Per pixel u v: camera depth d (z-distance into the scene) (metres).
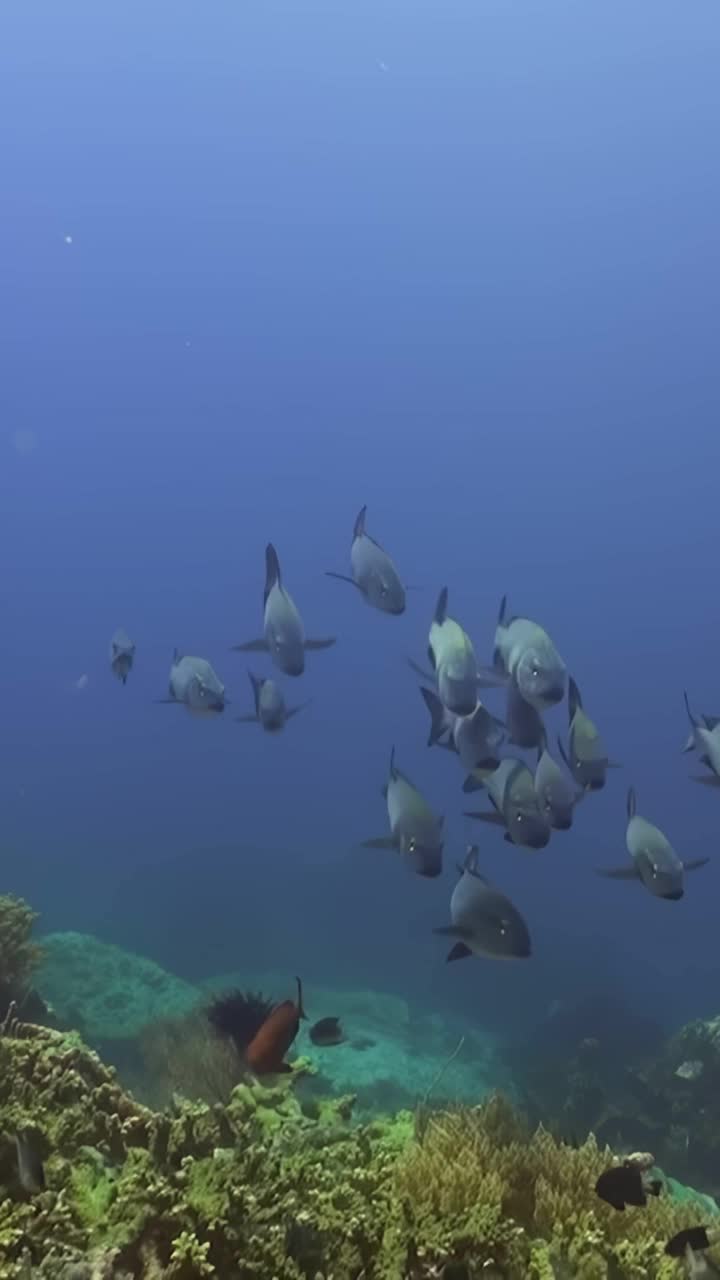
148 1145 3.81
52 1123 3.84
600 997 17.86
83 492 94.75
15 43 85.50
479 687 5.43
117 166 90.88
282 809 64.00
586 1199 4.10
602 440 95.50
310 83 92.19
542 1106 11.51
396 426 98.38
